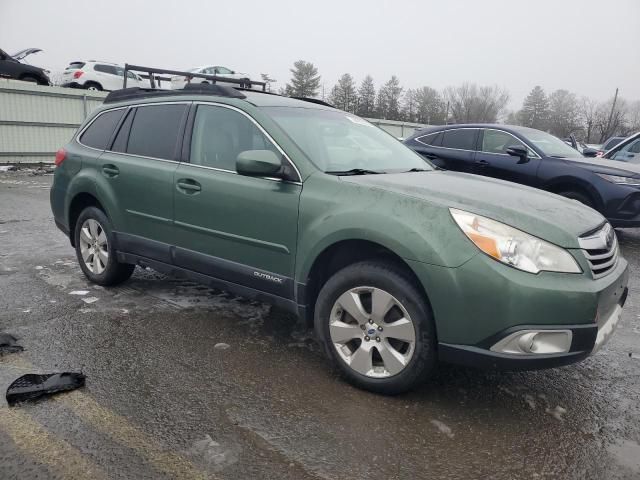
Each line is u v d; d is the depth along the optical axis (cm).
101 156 462
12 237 688
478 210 281
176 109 421
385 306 295
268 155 332
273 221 336
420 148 894
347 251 322
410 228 281
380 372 303
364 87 8050
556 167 759
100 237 475
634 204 716
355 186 312
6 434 255
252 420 275
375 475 235
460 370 342
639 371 352
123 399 291
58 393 294
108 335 378
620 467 249
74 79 2284
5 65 1906
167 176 399
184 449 248
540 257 266
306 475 233
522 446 262
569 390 322
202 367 333
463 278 267
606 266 291
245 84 688
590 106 7981
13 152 1644
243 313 429
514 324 261
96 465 235
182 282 506
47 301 443
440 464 245
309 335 389
